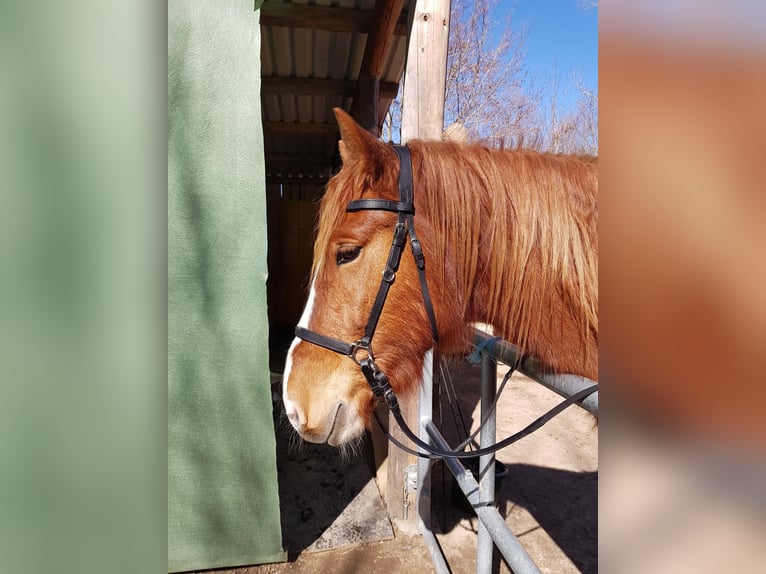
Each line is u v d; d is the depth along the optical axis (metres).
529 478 3.02
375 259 1.13
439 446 1.92
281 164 6.70
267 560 2.11
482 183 1.20
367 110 3.85
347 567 2.13
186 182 1.82
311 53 3.86
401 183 1.15
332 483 2.82
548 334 1.18
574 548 2.30
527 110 11.26
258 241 1.90
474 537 2.37
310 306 1.21
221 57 1.82
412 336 1.17
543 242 1.16
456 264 1.19
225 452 1.99
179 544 2.01
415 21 2.12
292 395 1.21
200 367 1.91
